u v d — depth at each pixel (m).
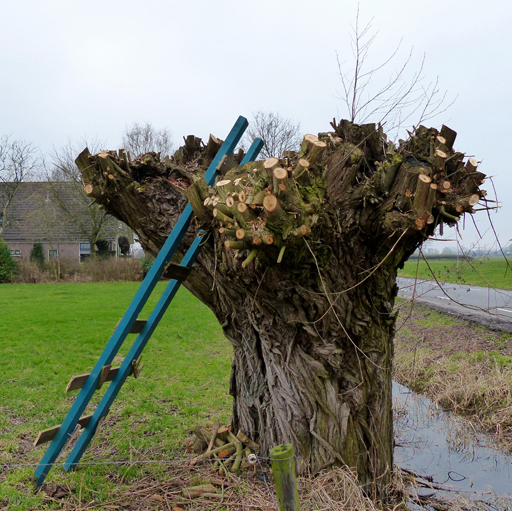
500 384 6.47
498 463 4.77
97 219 29.66
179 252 3.88
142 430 5.05
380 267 3.33
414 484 4.12
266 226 2.46
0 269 25.58
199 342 10.23
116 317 13.11
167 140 35.50
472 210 2.79
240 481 3.60
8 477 3.83
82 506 3.37
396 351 8.94
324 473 3.45
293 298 3.15
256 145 4.06
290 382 3.53
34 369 7.57
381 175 3.00
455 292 13.55
